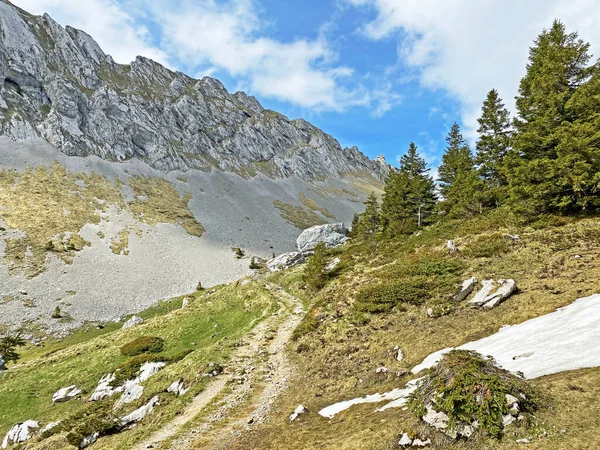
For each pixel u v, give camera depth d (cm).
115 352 3872
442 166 6481
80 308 7100
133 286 8525
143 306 7762
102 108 17800
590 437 866
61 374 3594
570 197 3084
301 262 9244
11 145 13300
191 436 1734
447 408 1029
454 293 2525
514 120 3916
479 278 2633
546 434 921
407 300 2767
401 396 1463
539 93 3516
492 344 1745
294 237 15412
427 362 1830
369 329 2617
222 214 15725
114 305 7538
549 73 3453
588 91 3077
